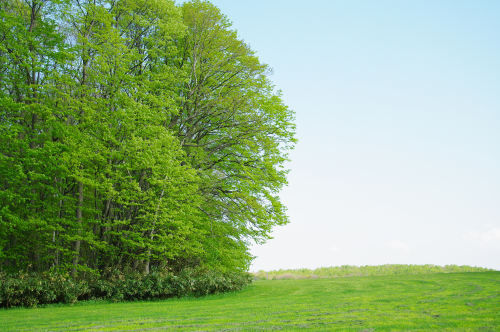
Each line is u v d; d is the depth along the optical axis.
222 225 25.38
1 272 18.42
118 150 21.11
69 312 15.32
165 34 23.05
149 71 22.70
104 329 11.13
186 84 26.34
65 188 21.95
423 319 10.70
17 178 18.84
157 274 21.02
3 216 19.75
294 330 9.72
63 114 20.84
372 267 37.53
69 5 21.33
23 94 21.95
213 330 10.27
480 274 28.09
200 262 24.89
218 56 26.27
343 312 12.73
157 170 20.39
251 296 20.97
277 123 26.00
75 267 20.00
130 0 23.11
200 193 24.19
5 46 20.47
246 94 25.94
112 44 21.19
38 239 21.31
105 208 21.86
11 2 22.58
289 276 36.22
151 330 10.70
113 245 21.94
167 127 24.89
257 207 24.95
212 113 25.84
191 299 20.53
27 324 12.41
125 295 19.92
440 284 22.12
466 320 10.27
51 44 21.22
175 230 22.17
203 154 25.17
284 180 26.16
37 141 20.39
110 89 21.47
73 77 21.64
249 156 26.33
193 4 26.09
